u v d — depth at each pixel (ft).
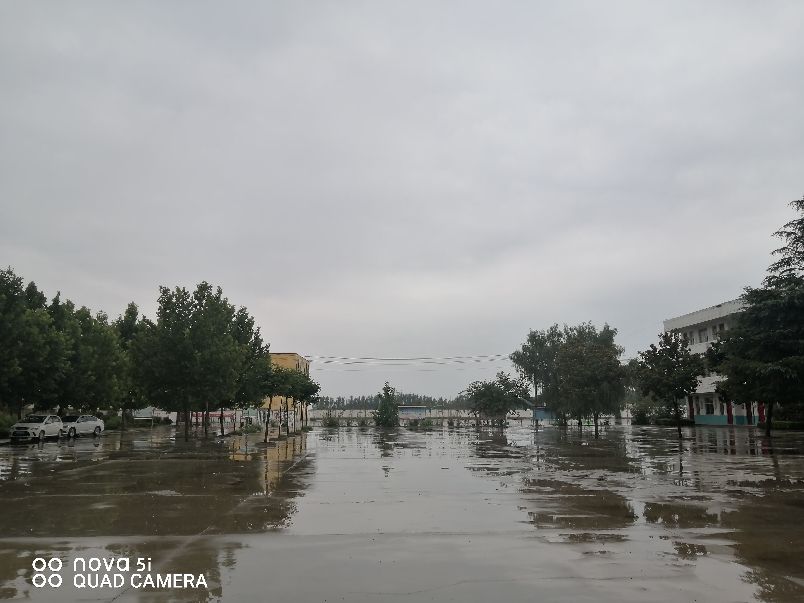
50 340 129.39
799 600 21.43
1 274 119.55
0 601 21.40
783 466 64.59
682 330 217.15
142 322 128.47
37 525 34.09
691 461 70.49
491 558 26.73
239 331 146.72
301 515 36.86
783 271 121.70
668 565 25.61
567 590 22.41
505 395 187.93
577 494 45.14
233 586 22.95
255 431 154.61
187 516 36.68
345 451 88.63
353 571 24.86
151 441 118.01
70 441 119.65
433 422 225.15
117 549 28.43
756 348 110.52
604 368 128.26
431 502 41.65
